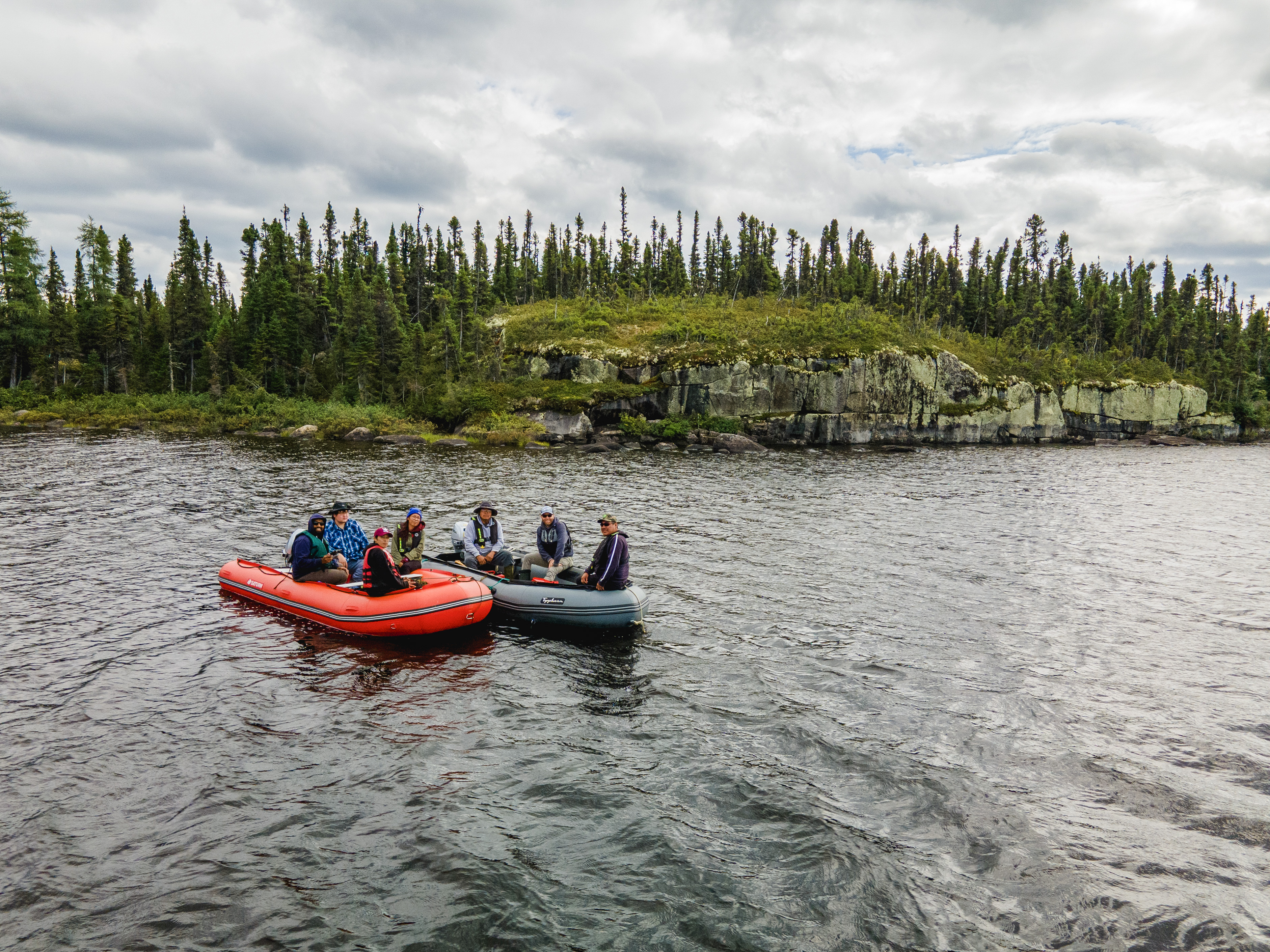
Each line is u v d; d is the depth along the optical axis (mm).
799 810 6992
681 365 66250
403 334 77000
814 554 18109
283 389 71625
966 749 8328
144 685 9344
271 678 9672
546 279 120000
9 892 5551
